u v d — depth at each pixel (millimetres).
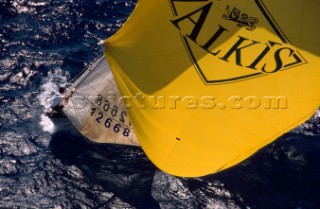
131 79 28188
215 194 31469
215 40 26703
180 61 27266
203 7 26344
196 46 26953
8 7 45094
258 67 26516
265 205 30906
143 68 27938
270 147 34312
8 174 32281
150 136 28141
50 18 44656
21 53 41000
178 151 27656
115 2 47344
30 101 37281
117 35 28156
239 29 26438
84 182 32031
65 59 40969
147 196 31281
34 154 33719
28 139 34594
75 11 45656
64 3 46250
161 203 30938
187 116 27406
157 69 27734
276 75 26484
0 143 34156
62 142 34562
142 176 32406
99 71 34031
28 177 32156
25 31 43188
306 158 33750
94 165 33094
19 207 30438
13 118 35938
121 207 30641
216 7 26234
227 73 26875
